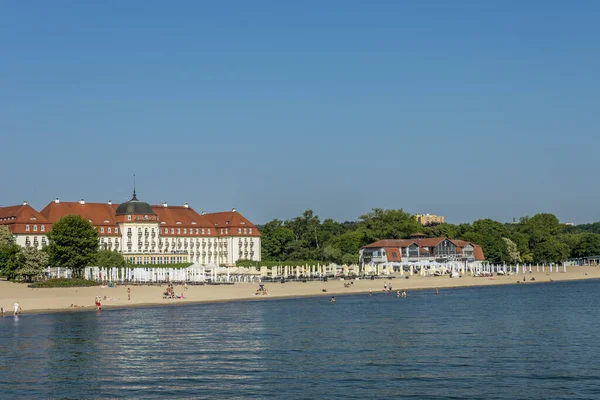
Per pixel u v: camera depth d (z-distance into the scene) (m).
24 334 96.12
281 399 60.91
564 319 111.56
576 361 74.50
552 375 68.25
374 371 70.50
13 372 71.38
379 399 60.62
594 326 102.12
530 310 127.75
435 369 71.19
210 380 67.25
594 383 65.19
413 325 104.38
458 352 80.25
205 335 94.25
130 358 77.81
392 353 79.94
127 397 62.00
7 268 187.75
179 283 195.25
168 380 67.44
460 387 64.19
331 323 107.69
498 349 82.00
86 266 191.25
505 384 65.12
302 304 144.25
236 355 79.19
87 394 63.06
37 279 184.88
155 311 128.25
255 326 104.06
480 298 159.88
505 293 178.38
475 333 95.31
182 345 86.00
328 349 82.81
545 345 84.69
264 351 81.62
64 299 144.62
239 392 63.06
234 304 144.75
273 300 156.25
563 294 173.25
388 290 186.75
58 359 77.62
